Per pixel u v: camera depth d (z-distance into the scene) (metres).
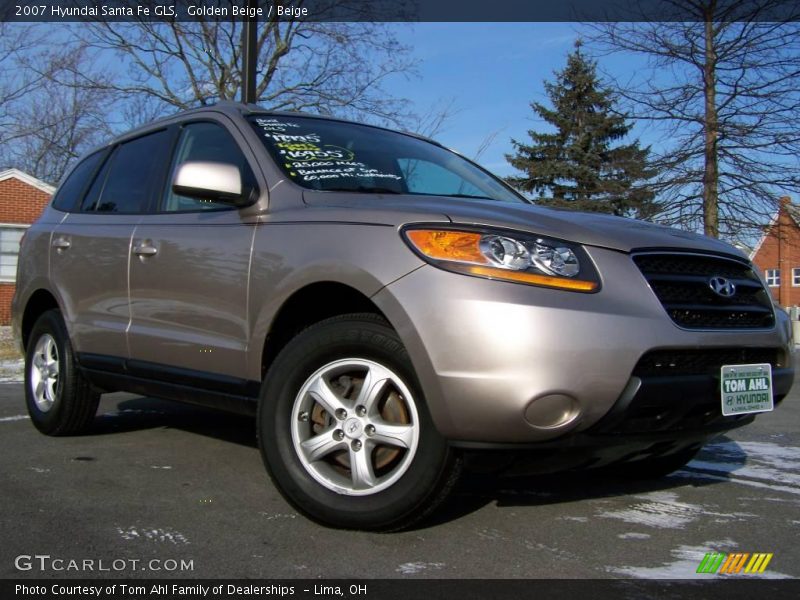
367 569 2.85
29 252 5.39
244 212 3.79
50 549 3.04
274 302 3.46
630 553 3.08
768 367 3.46
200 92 21.91
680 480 4.29
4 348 12.92
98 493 3.81
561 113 40.56
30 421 5.79
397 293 3.02
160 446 4.88
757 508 3.74
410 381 3.04
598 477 4.31
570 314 2.90
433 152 4.77
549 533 3.30
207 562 2.91
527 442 2.91
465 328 2.88
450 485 3.06
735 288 3.44
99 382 4.75
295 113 4.46
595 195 37.91
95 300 4.65
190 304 3.93
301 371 3.29
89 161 5.46
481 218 3.10
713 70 18.02
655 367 3.07
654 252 3.23
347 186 3.88
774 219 18.77
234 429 5.45
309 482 3.25
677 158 18.64
